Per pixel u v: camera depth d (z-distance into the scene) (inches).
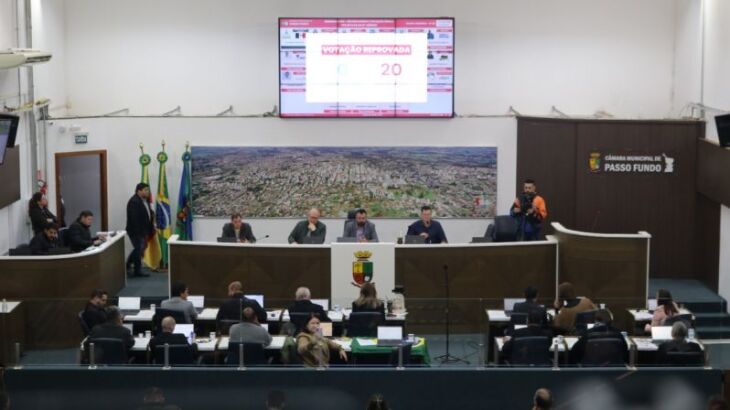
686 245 821.2
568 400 523.8
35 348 569.6
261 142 861.2
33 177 787.4
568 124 824.9
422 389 523.5
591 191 824.9
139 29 877.8
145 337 585.6
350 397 522.9
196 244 713.0
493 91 878.4
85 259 699.4
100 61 879.1
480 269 713.6
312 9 869.8
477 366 536.1
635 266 713.6
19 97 765.9
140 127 855.7
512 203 865.5
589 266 719.1
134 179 858.1
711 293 776.9
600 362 533.0
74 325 572.1
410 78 852.6
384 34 847.7
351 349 551.8
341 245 687.7
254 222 867.4
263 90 882.8
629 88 876.6
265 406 523.2
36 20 796.0
